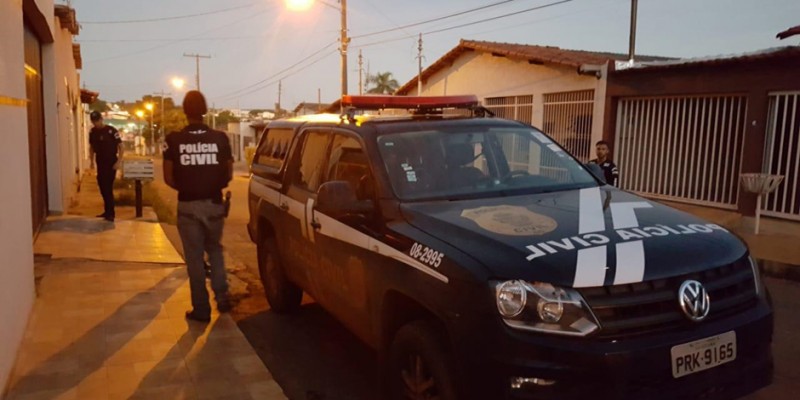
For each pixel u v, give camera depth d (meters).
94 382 4.17
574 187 4.29
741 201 10.51
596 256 2.91
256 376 4.34
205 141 5.43
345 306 4.31
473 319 2.90
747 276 3.17
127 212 12.08
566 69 14.16
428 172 4.16
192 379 4.26
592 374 2.71
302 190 5.14
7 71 4.20
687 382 2.86
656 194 12.18
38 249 7.86
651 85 11.84
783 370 4.68
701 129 11.27
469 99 5.38
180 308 5.73
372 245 3.82
